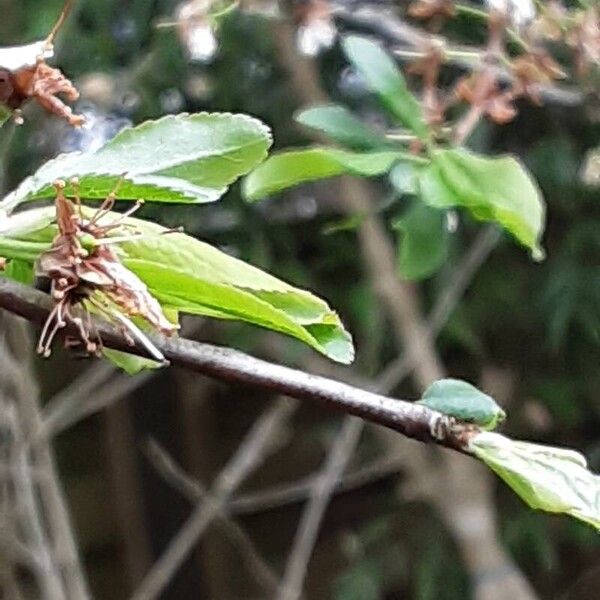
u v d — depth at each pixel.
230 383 0.23
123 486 0.97
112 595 0.98
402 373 0.75
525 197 0.30
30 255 0.22
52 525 0.72
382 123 0.72
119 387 0.80
